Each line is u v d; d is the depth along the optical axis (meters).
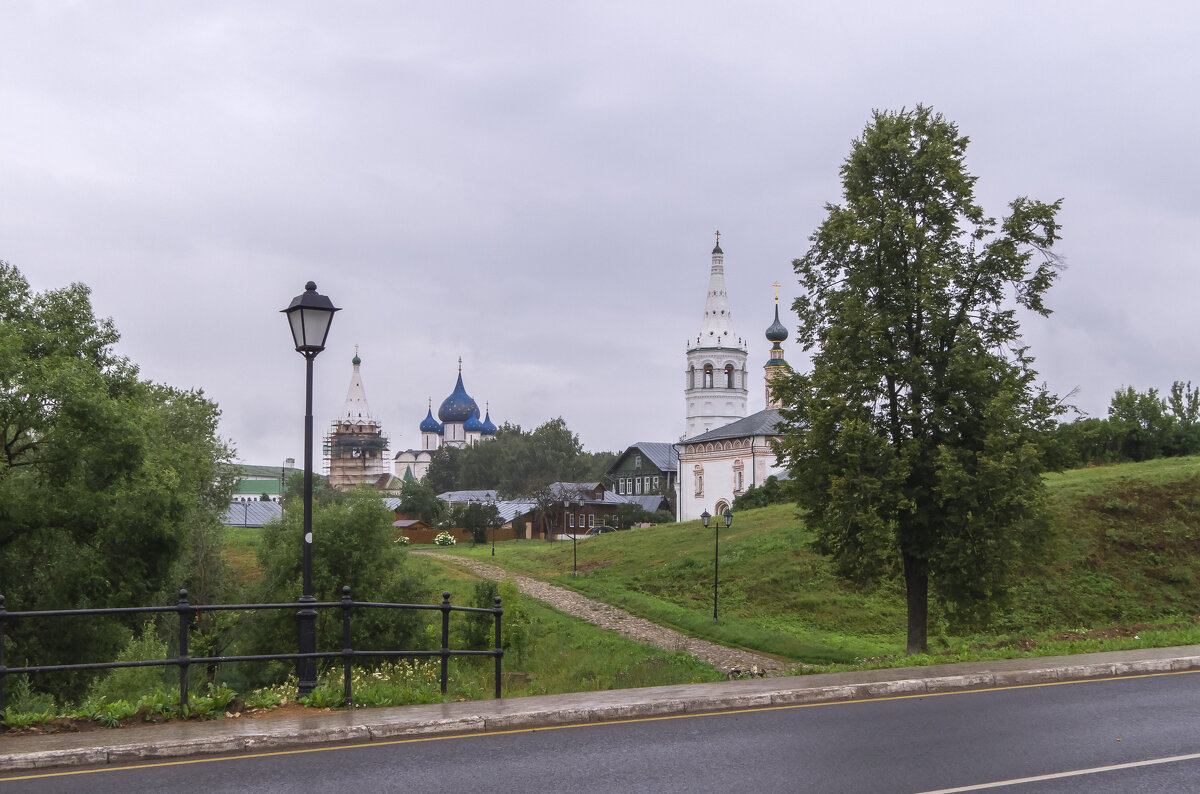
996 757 8.80
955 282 28.61
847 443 27.22
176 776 8.19
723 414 116.00
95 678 29.05
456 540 100.69
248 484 179.12
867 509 26.91
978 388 27.47
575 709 10.73
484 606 34.47
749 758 8.80
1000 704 11.70
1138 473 51.66
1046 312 28.91
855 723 10.50
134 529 32.62
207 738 9.14
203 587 43.38
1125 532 44.62
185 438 51.69
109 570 32.88
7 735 9.48
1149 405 63.56
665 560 56.56
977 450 28.02
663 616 44.03
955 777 8.08
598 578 55.56
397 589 41.22
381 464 197.00
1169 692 12.57
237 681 34.78
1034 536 27.59
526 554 73.06
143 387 37.03
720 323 116.50
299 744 9.42
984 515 26.66
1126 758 8.75
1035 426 27.94
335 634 38.50
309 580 12.14
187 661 10.59
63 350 34.06
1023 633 37.31
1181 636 19.66
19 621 31.31
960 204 28.67
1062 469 28.59
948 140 29.02
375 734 9.77
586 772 8.29
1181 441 62.09
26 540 32.41
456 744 9.49
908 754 8.95
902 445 28.11
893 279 28.61
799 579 46.22
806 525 29.94
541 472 165.75
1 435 32.16
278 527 42.28
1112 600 40.25
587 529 106.38
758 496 79.75
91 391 32.12
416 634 39.44
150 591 34.22
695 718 10.89
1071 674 13.96
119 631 32.78
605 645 37.44
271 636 38.59
